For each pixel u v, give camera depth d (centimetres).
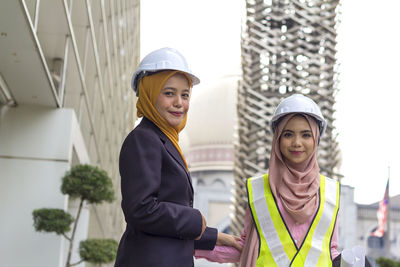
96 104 1413
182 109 290
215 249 345
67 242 1423
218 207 4728
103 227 2073
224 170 5488
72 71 1094
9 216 999
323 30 2045
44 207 1005
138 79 296
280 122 344
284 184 342
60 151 1026
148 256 272
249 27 2097
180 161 288
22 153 1022
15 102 1027
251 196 348
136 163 274
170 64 285
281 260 332
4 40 739
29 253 989
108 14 1436
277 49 2052
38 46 756
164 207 271
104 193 952
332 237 338
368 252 4356
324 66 1989
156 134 285
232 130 5553
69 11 932
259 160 2058
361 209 4388
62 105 1048
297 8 2061
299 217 334
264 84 2034
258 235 339
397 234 4453
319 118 341
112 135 1944
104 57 1456
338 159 1902
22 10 641
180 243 279
